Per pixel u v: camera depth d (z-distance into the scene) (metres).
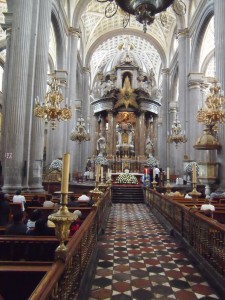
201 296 3.60
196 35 17.55
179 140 17.80
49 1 12.54
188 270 4.58
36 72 11.70
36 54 11.83
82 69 26.48
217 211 6.05
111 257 5.25
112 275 4.32
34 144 11.20
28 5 10.88
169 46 26.19
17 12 10.77
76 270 3.01
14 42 10.64
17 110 10.26
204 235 4.54
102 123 27.97
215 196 9.68
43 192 11.22
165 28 25.55
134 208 12.93
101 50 31.53
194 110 17.91
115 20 26.08
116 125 27.36
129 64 28.11
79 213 5.49
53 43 20.11
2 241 3.37
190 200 8.81
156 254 5.47
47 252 3.35
